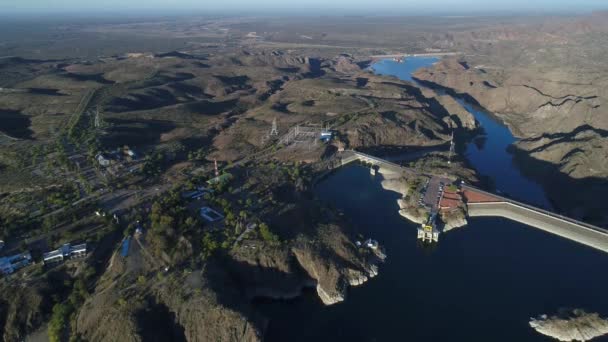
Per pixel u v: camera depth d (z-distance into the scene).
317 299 146.38
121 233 162.62
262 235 158.62
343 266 155.50
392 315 137.88
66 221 169.75
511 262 163.38
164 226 155.75
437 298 145.12
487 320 135.25
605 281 152.12
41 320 132.88
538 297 144.38
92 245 155.00
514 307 140.25
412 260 165.62
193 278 136.25
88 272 142.00
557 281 152.25
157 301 129.12
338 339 129.25
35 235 161.12
